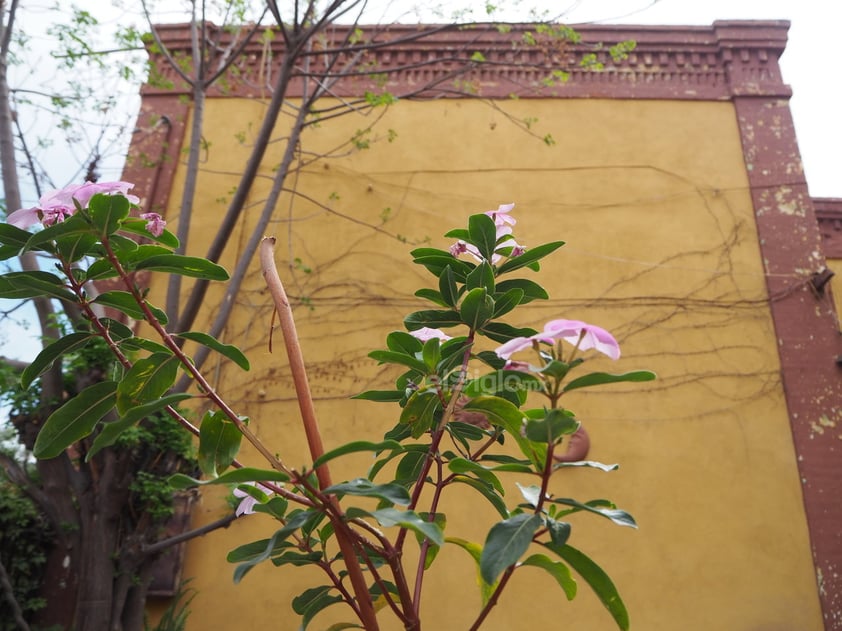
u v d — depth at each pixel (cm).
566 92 802
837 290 776
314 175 768
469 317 170
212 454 143
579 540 606
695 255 719
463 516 605
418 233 739
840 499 617
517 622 575
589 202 746
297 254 728
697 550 602
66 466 532
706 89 802
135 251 150
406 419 168
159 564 582
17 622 508
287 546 154
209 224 750
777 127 775
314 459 122
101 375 512
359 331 693
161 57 827
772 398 660
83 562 498
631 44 680
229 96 814
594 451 637
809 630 574
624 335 685
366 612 123
